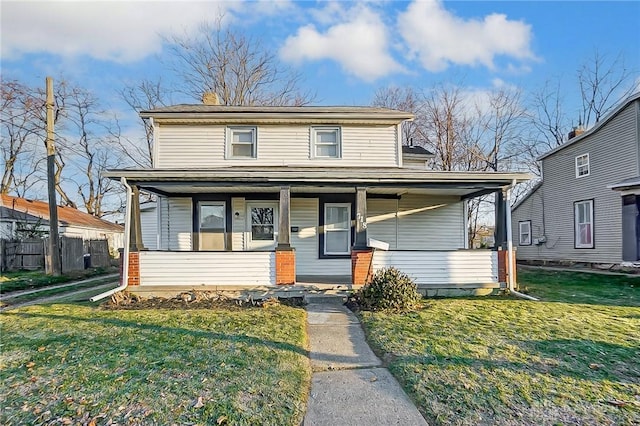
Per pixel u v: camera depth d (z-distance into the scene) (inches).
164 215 442.0
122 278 336.2
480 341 204.7
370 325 244.4
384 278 302.0
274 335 221.9
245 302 323.9
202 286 337.1
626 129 549.3
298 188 380.8
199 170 339.0
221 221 443.8
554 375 157.9
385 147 464.8
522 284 425.4
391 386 155.2
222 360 179.0
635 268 528.4
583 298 339.0
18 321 264.4
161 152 453.1
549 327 232.4
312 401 141.6
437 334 219.5
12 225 760.3
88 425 122.9
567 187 677.9
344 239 449.1
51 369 170.6
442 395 142.0
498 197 369.7
